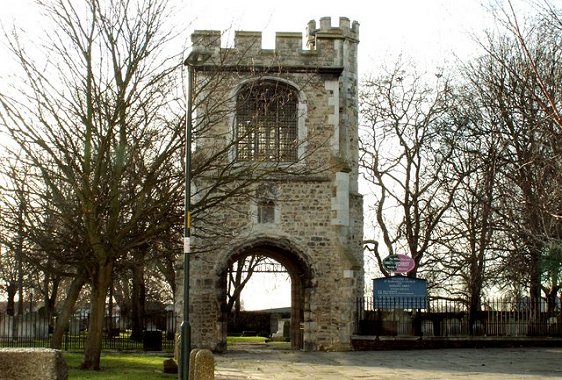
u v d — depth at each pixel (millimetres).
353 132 30406
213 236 24688
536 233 16812
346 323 27000
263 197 26969
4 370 9484
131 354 25266
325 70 27703
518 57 22594
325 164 27422
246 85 27016
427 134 34562
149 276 46375
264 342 36812
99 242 18312
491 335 29297
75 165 18203
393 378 17359
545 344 29094
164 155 18922
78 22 18703
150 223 19641
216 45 27062
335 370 19562
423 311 29516
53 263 26844
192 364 13984
